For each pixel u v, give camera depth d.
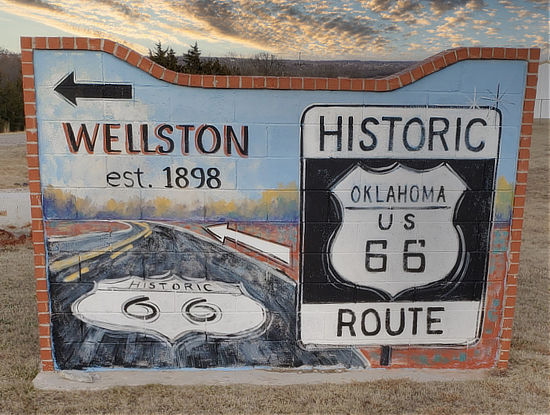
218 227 4.26
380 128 4.20
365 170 4.25
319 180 4.24
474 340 4.53
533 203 12.62
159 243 4.25
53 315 4.28
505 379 4.36
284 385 4.17
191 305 4.34
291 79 4.09
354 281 4.39
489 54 4.14
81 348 4.34
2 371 4.32
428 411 3.82
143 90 4.05
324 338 4.45
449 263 4.41
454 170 4.29
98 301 4.29
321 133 4.18
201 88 4.07
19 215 9.41
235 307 4.36
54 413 3.69
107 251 4.24
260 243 4.30
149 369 4.39
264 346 4.43
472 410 3.83
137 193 4.17
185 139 4.12
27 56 3.92
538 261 8.77
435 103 4.19
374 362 4.50
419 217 4.34
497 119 4.23
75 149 4.08
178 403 3.85
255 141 4.16
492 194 4.33
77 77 3.99
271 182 4.22
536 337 5.42
